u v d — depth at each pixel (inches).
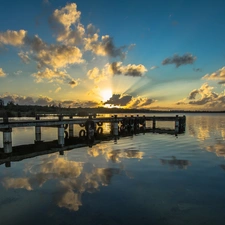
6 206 349.7
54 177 490.0
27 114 4242.1
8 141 766.5
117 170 547.2
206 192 409.1
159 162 632.4
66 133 1293.1
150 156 717.3
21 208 343.0
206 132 1599.4
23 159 677.3
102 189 418.3
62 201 366.3
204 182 461.7
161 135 1405.0
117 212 330.6
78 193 399.5
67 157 705.6
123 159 672.4
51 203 358.9
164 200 372.5
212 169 559.5
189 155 733.9
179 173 522.6
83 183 451.2
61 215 321.1
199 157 702.5
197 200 374.3
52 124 924.6
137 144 999.0
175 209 341.4
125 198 379.2
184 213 329.7
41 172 530.0
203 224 300.8
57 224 297.7
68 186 433.4
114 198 378.3
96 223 300.0
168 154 751.1
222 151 811.4
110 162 633.0
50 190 413.4
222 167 579.2
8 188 424.2
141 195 391.9
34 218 313.4
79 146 942.4
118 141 1107.9
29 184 446.0
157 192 405.7
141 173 522.6
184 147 907.4
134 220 308.7
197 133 1528.1
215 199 378.6
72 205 352.5
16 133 1535.4
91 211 332.8
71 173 521.0
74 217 315.6
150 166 586.9
